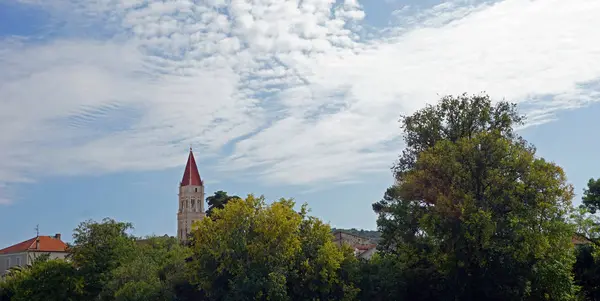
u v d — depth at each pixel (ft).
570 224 157.58
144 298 178.50
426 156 163.43
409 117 191.42
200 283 172.96
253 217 173.27
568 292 160.25
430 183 164.55
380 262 183.11
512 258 153.58
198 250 174.29
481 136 161.99
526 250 147.33
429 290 175.32
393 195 198.80
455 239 152.25
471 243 152.97
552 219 153.28
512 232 150.00
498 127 180.04
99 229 215.72
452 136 182.39
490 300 161.89
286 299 158.40
